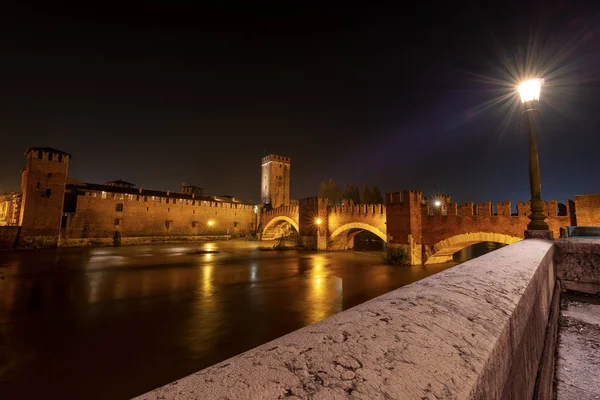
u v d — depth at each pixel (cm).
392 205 4209
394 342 119
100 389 1159
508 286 220
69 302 2228
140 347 1511
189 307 2159
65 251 5184
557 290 593
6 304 2153
